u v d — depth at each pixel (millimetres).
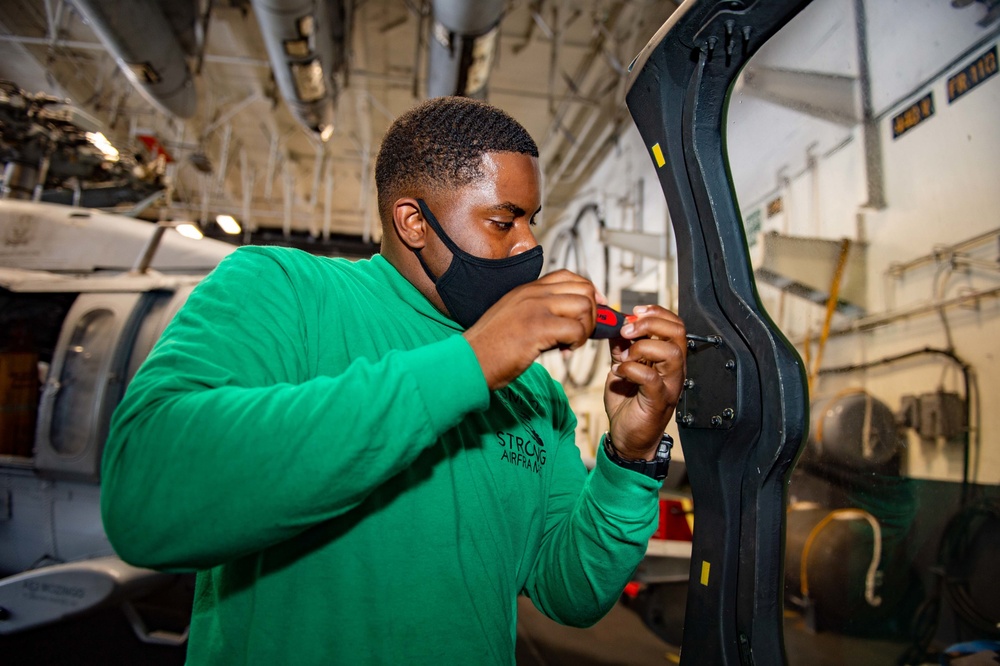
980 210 2174
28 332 3643
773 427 755
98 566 2543
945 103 2289
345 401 528
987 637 2109
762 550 775
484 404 572
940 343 2352
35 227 3674
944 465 2311
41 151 4758
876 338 2602
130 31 3791
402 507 685
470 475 743
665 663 3176
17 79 6242
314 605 646
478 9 3494
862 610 2373
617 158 6180
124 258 3570
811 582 2465
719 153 865
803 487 2633
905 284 2482
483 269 726
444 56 4020
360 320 742
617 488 819
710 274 871
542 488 871
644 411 758
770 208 3076
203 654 673
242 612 662
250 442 509
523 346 564
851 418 2502
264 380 624
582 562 850
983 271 2182
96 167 5230
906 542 2381
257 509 506
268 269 716
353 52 5148
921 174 2404
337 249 9117
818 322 2844
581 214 7254
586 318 584
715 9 771
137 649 3119
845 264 2670
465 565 708
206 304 656
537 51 5457
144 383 576
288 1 3404
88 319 3117
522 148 754
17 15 5191
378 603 651
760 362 773
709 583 855
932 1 2314
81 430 2896
